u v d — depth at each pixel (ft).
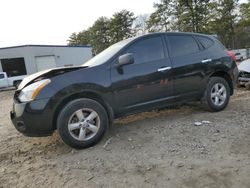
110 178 10.68
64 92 12.99
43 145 14.96
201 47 17.75
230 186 9.44
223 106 18.47
